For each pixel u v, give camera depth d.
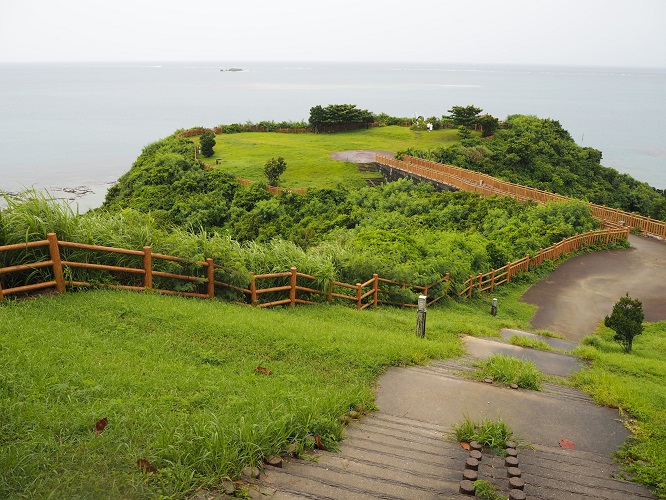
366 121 72.06
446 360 9.94
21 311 8.29
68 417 5.20
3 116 138.00
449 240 21.20
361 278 15.30
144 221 12.34
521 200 35.16
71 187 62.03
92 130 111.19
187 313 9.51
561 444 6.49
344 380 7.88
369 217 30.97
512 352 11.54
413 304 16.47
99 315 8.70
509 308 18.88
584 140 120.06
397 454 5.52
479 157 49.78
